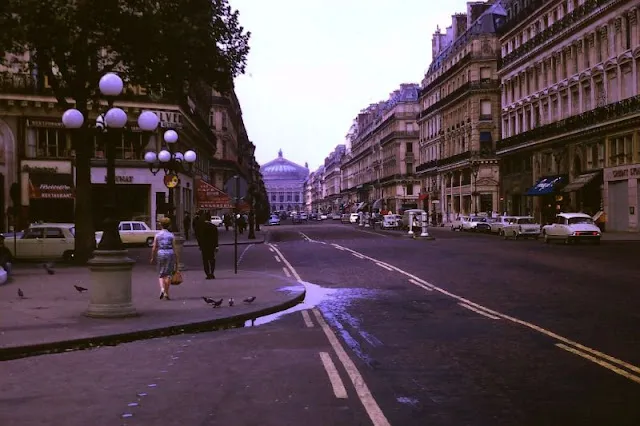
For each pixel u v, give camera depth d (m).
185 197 49.88
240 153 107.75
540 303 12.79
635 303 12.59
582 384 6.64
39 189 37.16
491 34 68.88
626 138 41.56
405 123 108.44
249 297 13.66
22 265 23.88
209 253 17.73
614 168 42.41
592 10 44.81
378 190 125.06
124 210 41.16
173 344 9.23
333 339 9.39
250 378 7.06
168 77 23.78
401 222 70.00
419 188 107.06
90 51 22.03
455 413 5.67
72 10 19.66
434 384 6.70
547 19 53.56
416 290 15.38
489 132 69.12
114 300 10.95
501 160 65.12
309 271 20.89
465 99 71.44
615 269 19.66
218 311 11.70
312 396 6.27
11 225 36.81
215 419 5.55
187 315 11.23
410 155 107.44
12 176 37.09
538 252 28.30
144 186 41.50
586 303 12.69
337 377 7.04
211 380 6.99
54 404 6.08
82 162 23.11
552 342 8.90
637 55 39.75
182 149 47.03
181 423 5.45
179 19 21.55
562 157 50.28
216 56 22.94
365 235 52.50
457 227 60.19
